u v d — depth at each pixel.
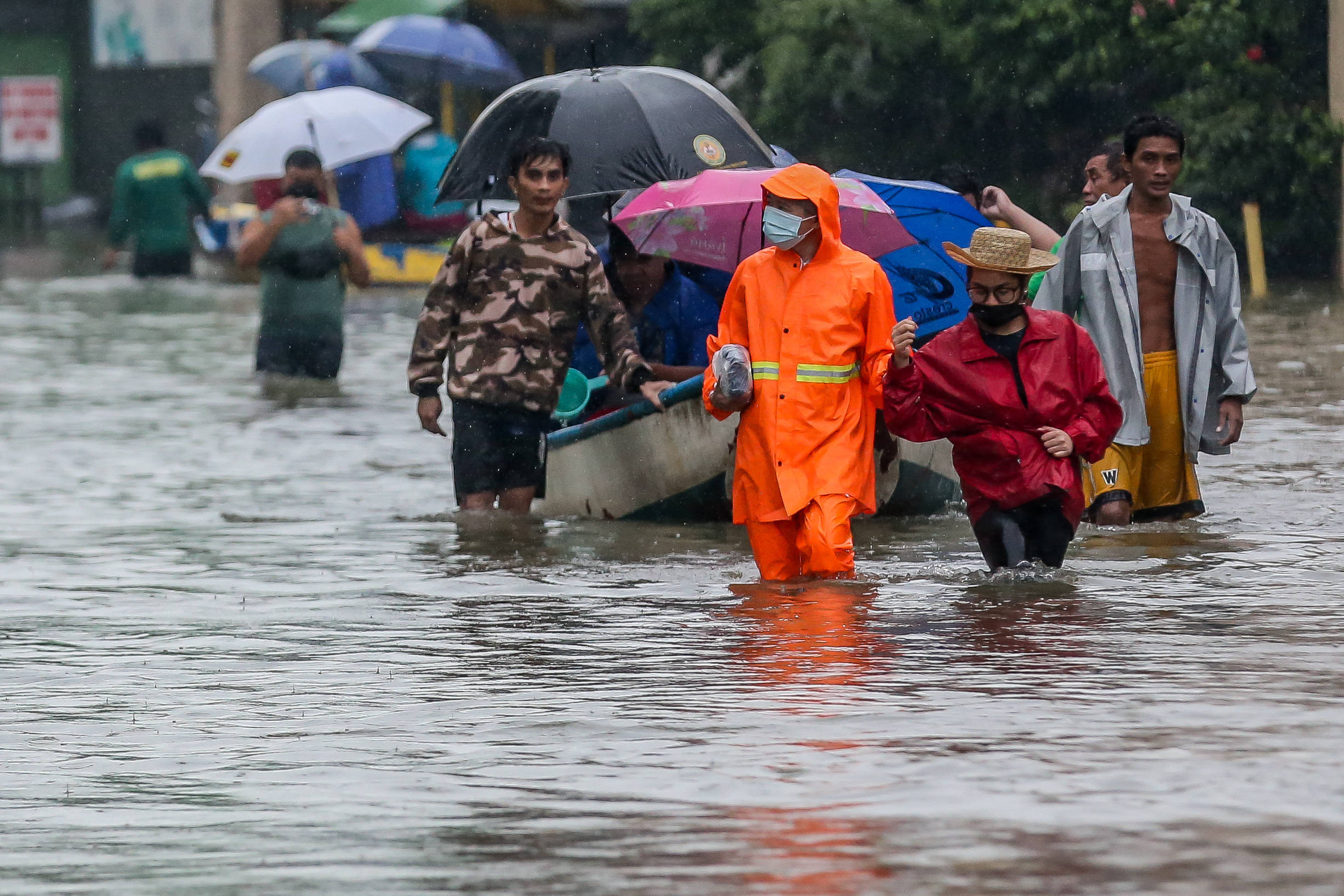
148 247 86.00
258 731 16.22
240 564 25.19
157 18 123.31
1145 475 27.30
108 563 25.47
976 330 22.28
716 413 23.56
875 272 23.12
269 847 12.87
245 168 65.62
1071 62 75.56
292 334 48.84
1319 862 11.89
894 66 80.50
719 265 27.72
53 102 119.69
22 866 12.59
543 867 12.24
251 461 35.78
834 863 12.12
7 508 30.41
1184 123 74.00
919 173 82.88
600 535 27.41
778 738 15.30
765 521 23.17
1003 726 15.45
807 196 22.73
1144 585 21.98
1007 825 12.80
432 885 11.98
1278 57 75.50
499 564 24.92
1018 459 22.19
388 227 79.75
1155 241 26.95
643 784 14.10
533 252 28.47
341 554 25.91
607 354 28.30
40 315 69.19
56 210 126.00
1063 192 80.75
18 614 21.94
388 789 14.23
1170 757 14.35
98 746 15.85
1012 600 21.22
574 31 99.25
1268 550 24.33
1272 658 17.88
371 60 86.62
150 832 13.34
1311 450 33.53
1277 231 74.38
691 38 85.88
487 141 30.39
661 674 17.92
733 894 11.62
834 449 23.00
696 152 29.59
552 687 17.55
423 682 17.97
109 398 45.47
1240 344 27.12
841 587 22.36
